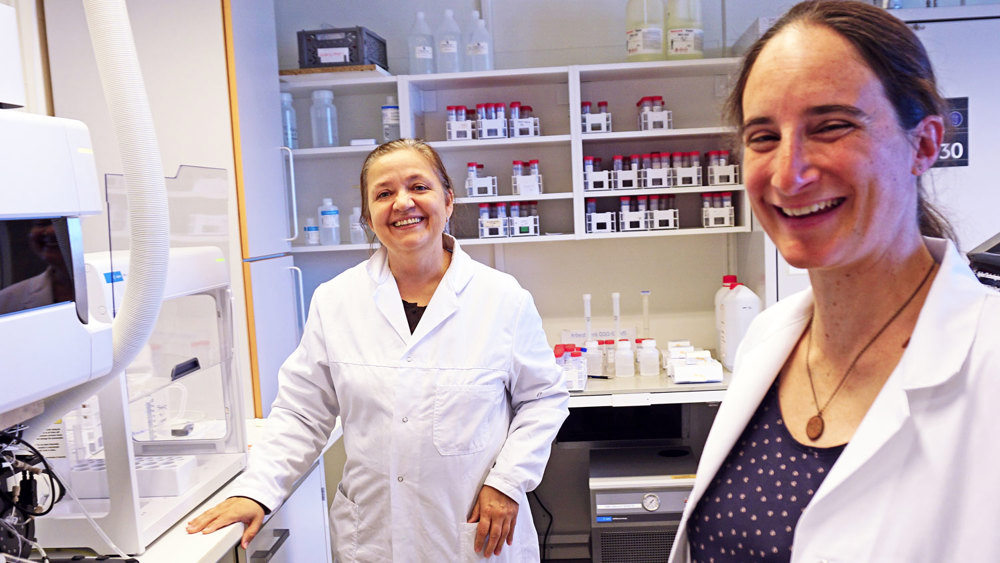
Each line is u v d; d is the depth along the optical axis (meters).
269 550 1.68
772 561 0.80
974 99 2.70
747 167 0.76
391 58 3.23
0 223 0.93
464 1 3.19
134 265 1.15
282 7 3.25
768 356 0.90
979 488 0.64
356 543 1.68
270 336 2.56
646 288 3.24
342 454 2.96
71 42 2.42
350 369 1.69
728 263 3.20
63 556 1.38
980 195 2.72
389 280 1.77
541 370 1.76
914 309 0.76
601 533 2.63
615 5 3.14
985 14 2.66
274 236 2.67
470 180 2.98
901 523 0.67
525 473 1.63
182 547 1.40
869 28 0.68
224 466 1.74
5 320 0.92
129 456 1.35
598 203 3.13
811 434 0.82
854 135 0.68
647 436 3.06
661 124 2.92
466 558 1.61
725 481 0.89
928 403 0.69
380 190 1.71
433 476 1.62
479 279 1.79
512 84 3.12
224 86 2.38
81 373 1.05
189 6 2.36
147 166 1.13
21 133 0.94
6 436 1.09
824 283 0.80
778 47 0.71
